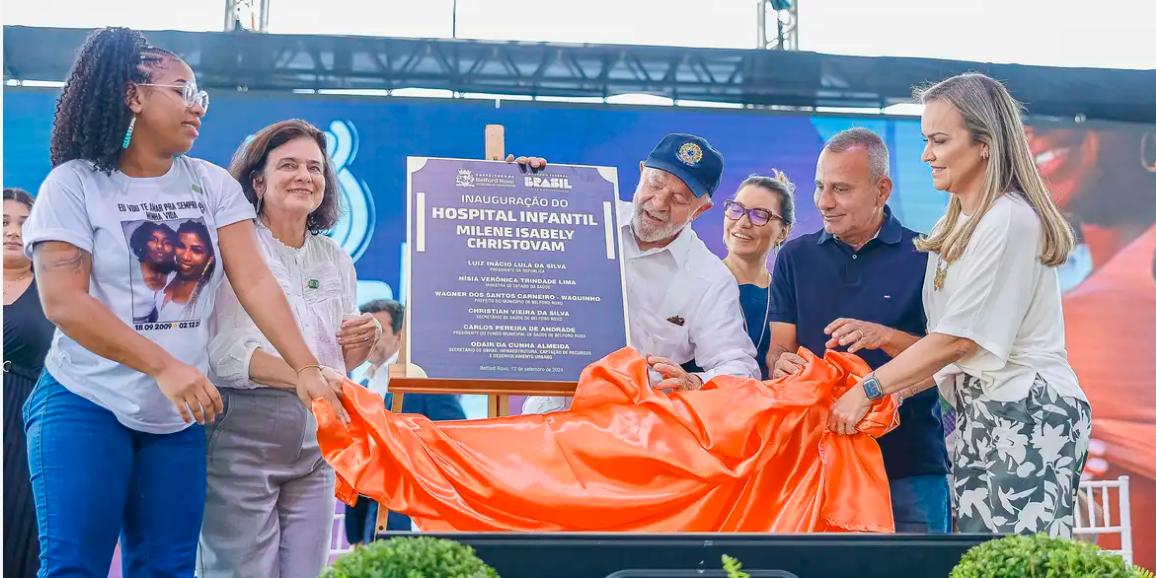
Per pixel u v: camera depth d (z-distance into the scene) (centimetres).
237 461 394
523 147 452
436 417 438
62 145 358
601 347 370
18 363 409
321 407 318
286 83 442
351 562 166
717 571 207
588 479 314
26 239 353
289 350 375
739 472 314
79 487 335
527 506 309
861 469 341
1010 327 375
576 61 453
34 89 432
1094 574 175
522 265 377
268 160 423
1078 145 460
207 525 392
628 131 455
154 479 349
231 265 379
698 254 445
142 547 347
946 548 217
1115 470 448
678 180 442
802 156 456
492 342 365
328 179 433
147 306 359
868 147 454
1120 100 458
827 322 445
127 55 364
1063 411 373
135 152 364
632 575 206
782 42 507
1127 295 456
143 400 346
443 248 375
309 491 405
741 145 455
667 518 313
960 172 415
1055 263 388
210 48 436
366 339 432
